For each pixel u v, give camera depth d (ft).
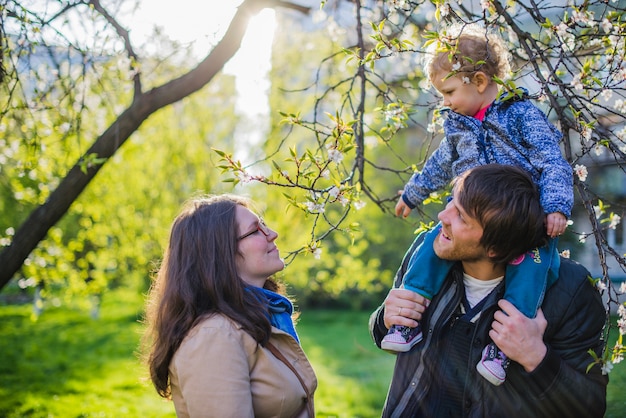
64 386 23.68
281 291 7.76
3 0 10.58
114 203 29.22
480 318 6.10
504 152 6.71
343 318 42.27
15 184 20.27
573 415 5.81
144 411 20.38
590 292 6.17
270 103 29.89
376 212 38.52
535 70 7.06
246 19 12.01
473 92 6.92
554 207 6.01
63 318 41.60
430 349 6.39
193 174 31.99
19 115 14.07
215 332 5.99
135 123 12.61
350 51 7.53
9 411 20.40
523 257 6.05
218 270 6.31
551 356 5.74
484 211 5.68
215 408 5.76
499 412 5.99
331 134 7.32
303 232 32.96
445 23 7.89
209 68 12.34
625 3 8.69
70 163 18.89
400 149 37.91
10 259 12.47
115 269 33.65
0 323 39.40
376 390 22.39
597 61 8.59
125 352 30.22
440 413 6.30
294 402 6.28
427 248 6.57
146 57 13.64
